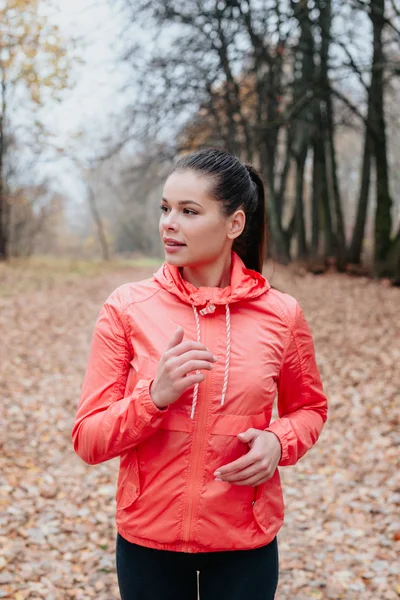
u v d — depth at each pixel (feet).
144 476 4.97
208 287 5.16
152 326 5.04
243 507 5.02
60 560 11.00
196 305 5.07
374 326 31.40
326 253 65.41
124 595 5.33
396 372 23.11
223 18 44.09
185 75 47.78
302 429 5.44
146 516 4.98
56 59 37.37
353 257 62.18
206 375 4.91
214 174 4.93
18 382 21.72
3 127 65.41
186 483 4.89
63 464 15.37
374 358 25.44
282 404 5.88
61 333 30.68
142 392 4.61
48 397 20.49
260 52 45.88
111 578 10.59
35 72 38.06
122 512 5.15
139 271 80.89
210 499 4.88
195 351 4.49
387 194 52.08
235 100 51.19
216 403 4.90
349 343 28.17
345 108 61.98
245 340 5.10
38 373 23.27
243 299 5.12
